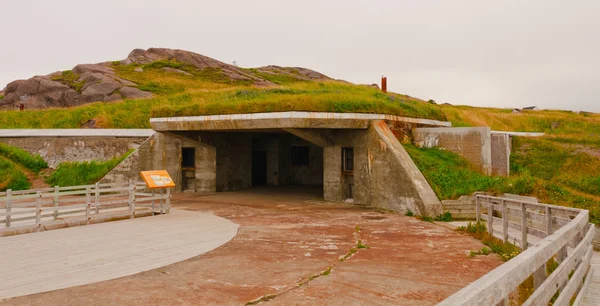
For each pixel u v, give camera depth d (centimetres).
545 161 1984
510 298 635
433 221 1323
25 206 1119
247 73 6353
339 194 1798
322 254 881
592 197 1642
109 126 2820
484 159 1720
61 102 4484
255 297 612
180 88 4781
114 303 585
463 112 3388
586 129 3091
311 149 2584
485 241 991
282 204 1739
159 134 2162
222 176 2186
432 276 725
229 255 868
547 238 423
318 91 2214
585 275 626
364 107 1706
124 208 1582
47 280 691
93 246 946
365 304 587
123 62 6419
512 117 3519
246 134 2361
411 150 1692
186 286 664
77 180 2253
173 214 1459
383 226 1232
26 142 2575
